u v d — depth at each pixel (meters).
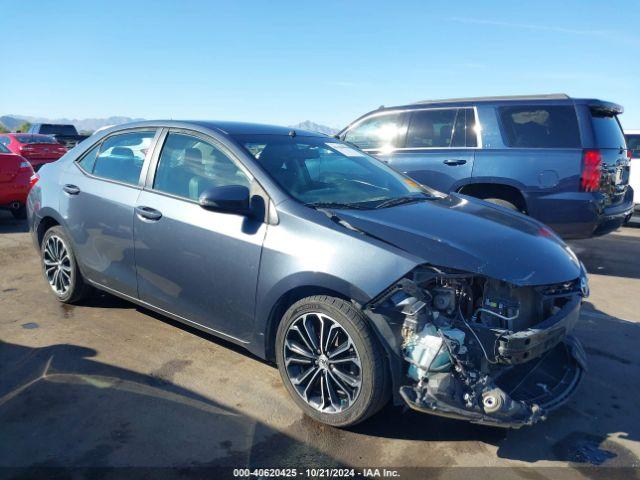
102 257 4.20
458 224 3.25
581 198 5.96
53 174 4.77
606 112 6.34
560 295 3.02
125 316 4.54
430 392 2.67
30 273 5.79
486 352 2.74
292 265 3.01
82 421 2.99
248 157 3.49
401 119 7.12
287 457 2.74
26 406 3.13
